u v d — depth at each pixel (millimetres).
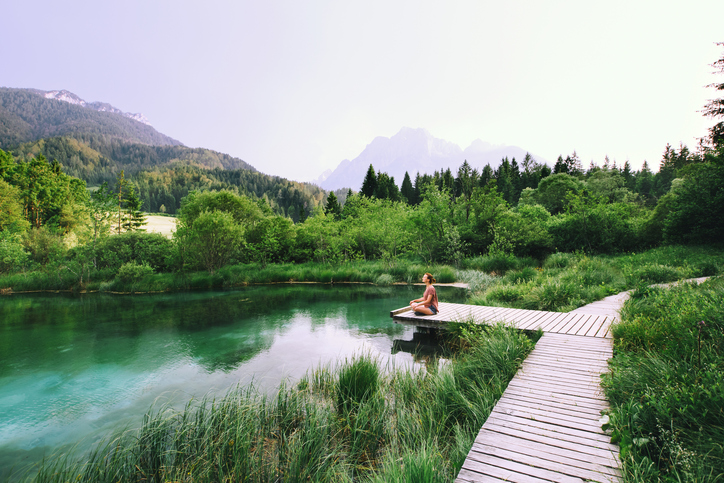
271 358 7375
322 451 3588
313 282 20500
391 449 3576
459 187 73000
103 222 20859
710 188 17406
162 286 17812
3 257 20312
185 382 6207
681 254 15867
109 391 5914
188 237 20609
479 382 4828
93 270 19578
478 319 8109
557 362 5355
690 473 2395
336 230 27578
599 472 2740
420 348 7879
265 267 23859
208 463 3355
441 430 3898
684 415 2953
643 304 7410
